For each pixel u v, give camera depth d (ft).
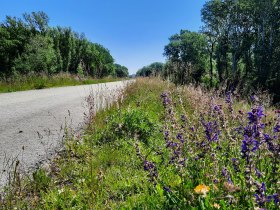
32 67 116.98
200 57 212.64
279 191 6.68
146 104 28.60
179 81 38.96
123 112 21.68
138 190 10.64
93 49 238.48
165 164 11.35
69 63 206.28
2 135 19.22
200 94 25.80
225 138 11.96
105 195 10.40
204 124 10.44
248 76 126.52
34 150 15.90
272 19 128.26
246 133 7.50
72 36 209.67
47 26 170.09
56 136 18.94
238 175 8.92
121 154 14.73
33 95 47.34
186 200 8.25
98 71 41.88
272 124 11.85
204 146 10.07
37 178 11.47
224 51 162.30
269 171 8.96
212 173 9.58
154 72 51.26
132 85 42.14
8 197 9.33
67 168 12.75
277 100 92.73
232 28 156.97
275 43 127.65
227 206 7.81
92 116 20.26
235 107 21.95
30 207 9.65
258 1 128.06
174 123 13.15
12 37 148.05
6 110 30.14
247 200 7.69
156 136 18.61
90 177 11.69
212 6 159.53
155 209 8.55
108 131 18.40
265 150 9.18
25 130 20.76
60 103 36.47
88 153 14.49
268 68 118.11
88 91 56.29
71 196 10.52
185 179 9.37
